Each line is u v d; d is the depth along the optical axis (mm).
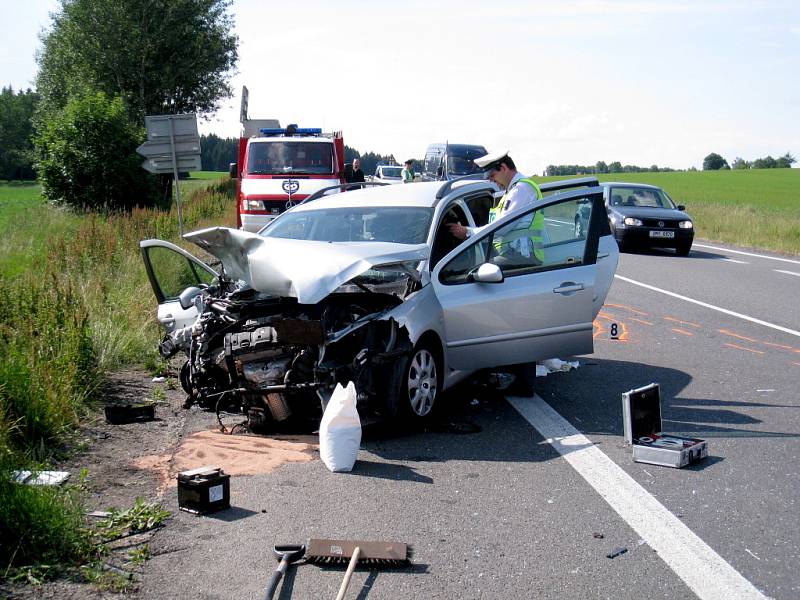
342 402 5562
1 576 3795
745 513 4840
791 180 86250
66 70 48156
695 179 88000
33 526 4047
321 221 7793
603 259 8289
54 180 30203
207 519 4672
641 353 9805
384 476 5457
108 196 30406
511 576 3986
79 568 3963
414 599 3740
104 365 8109
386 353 6156
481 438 6359
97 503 4844
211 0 49625
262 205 18891
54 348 7098
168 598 3713
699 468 5672
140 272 12734
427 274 6852
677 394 7832
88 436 6145
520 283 7148
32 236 19672
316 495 5086
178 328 7797
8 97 126000
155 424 6578
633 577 3980
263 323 6461
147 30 47656
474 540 4422
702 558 4203
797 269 18969
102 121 30109
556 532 4535
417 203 7797
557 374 8688
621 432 6547
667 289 15305
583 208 7562
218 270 8820
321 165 19438
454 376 7000
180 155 15359
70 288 8562
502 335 7066
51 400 6035
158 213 20250
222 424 6547
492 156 8312
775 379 8477
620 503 4980
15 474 4449
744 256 22281
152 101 49281
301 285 5816
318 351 6129
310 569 4035
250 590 3803
